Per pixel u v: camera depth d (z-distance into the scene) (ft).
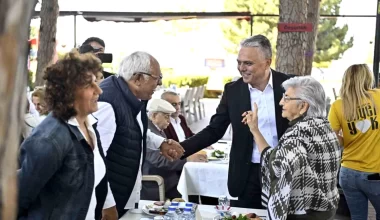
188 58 70.08
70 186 6.09
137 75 8.68
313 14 22.67
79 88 6.21
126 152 8.63
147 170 14.15
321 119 7.80
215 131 11.18
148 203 10.08
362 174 12.59
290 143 7.43
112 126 8.31
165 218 8.50
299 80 7.95
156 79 8.89
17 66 1.55
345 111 12.51
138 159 8.95
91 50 14.39
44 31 24.00
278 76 10.15
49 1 23.90
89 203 6.40
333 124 12.75
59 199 6.08
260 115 10.14
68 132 6.09
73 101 6.21
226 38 67.26
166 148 11.07
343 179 13.04
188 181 15.11
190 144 11.25
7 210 1.57
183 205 9.27
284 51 14.96
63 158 6.00
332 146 7.73
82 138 6.24
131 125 8.66
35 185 5.78
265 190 8.22
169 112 14.62
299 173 7.33
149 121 14.51
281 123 10.00
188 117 42.60
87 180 6.32
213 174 14.98
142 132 9.16
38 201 6.07
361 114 12.42
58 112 6.14
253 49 9.86
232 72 65.92
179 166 14.47
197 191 15.15
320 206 7.61
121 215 9.11
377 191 12.57
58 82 6.16
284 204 7.20
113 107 8.41
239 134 10.27
